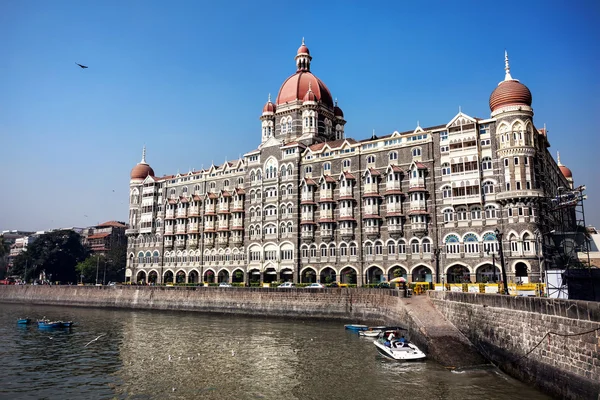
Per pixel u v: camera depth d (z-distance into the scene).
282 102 107.12
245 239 101.00
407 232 78.50
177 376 38.84
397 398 32.06
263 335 57.03
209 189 111.50
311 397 32.91
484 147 72.94
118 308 95.25
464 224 72.88
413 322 49.47
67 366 42.81
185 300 86.81
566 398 27.98
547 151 80.19
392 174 80.31
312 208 90.81
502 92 71.06
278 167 97.19
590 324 26.05
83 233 185.88
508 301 36.47
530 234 66.75
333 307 70.12
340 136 110.50
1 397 34.03
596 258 78.19
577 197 66.25
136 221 122.56
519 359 34.22
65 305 104.44
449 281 74.19
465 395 31.89
